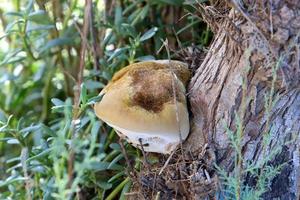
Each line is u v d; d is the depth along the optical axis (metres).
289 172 0.97
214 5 1.03
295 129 0.96
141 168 1.08
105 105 0.98
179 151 1.02
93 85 1.25
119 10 1.33
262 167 0.95
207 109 0.99
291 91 0.94
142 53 1.34
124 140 1.16
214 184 0.97
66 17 1.44
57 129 1.37
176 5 1.30
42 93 1.56
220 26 0.98
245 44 0.92
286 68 0.91
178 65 1.06
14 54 1.39
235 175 0.94
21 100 1.59
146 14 1.37
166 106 0.97
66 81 1.50
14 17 1.58
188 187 1.01
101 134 1.30
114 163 1.15
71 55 1.48
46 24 1.36
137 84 1.00
